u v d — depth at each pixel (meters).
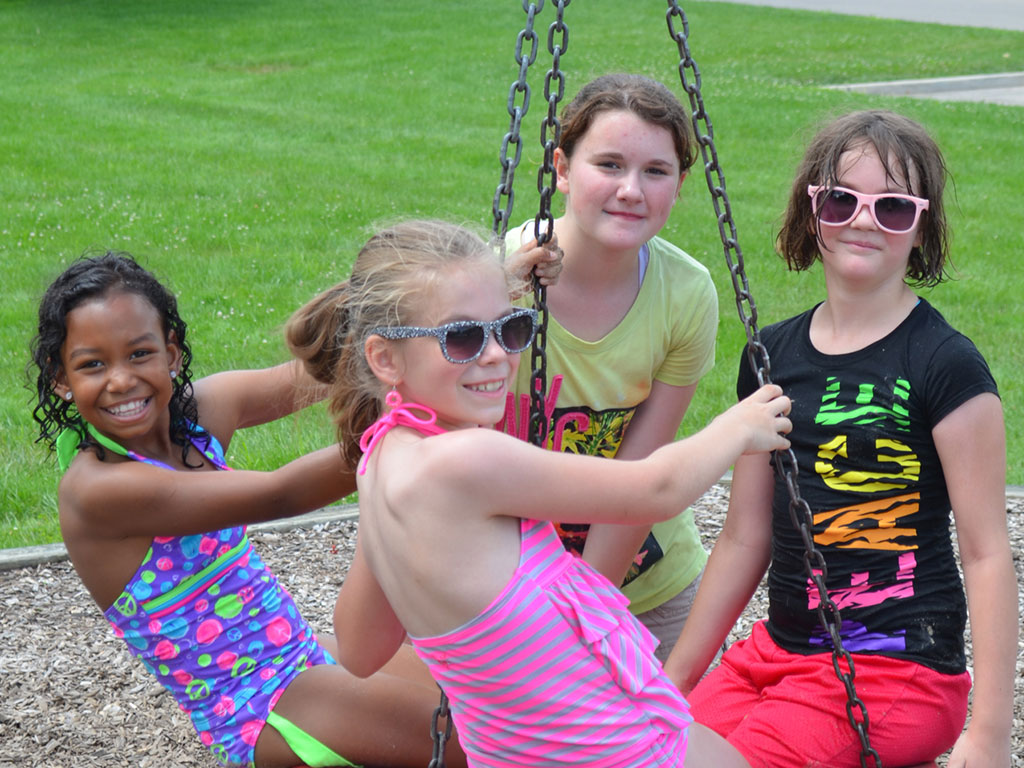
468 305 2.05
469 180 11.05
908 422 2.46
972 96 16.52
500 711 2.04
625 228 2.74
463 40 19.02
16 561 4.46
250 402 3.02
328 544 4.76
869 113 2.60
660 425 3.13
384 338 2.08
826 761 2.43
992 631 2.33
